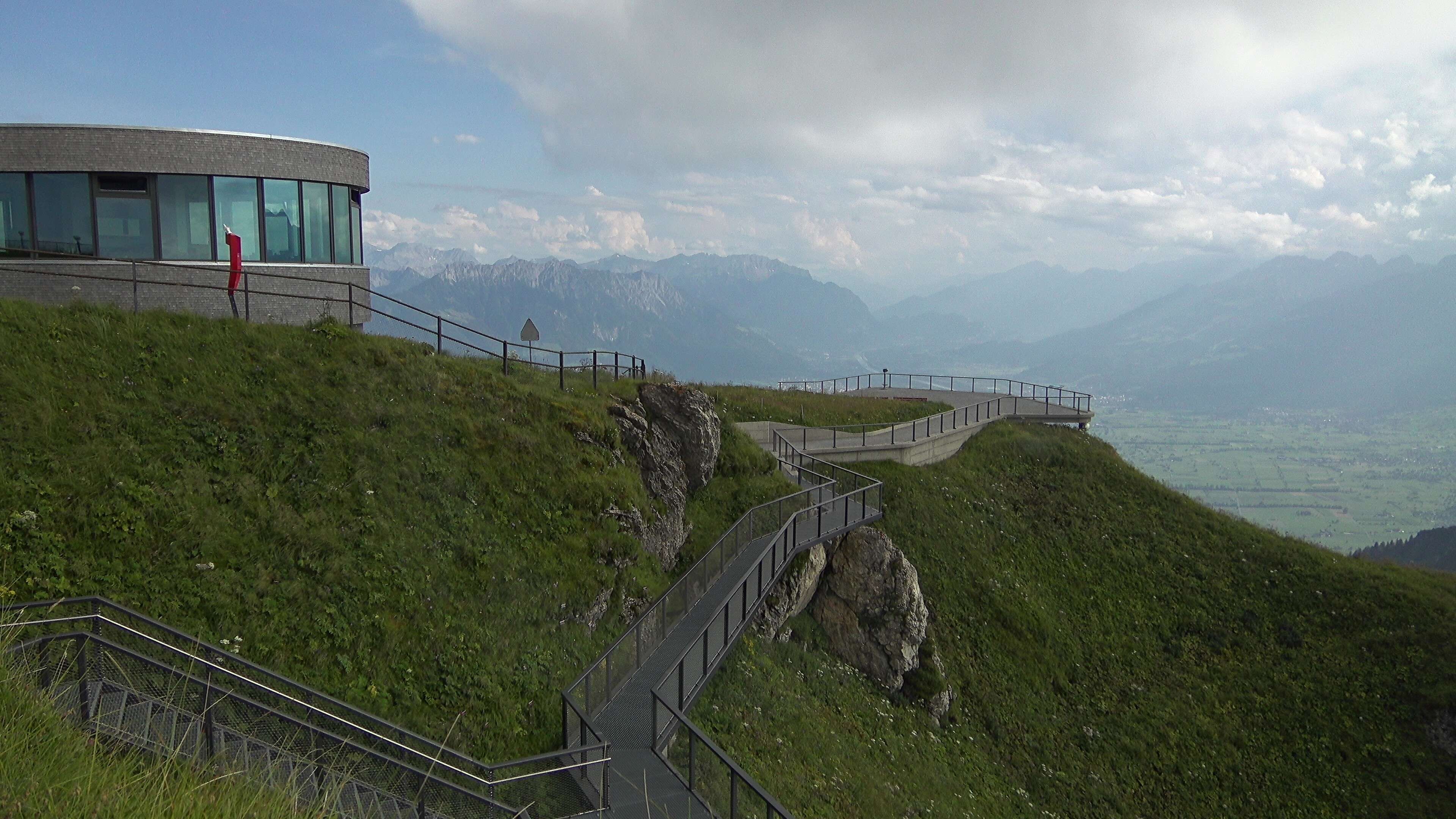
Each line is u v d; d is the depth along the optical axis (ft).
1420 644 105.09
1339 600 113.91
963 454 136.26
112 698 28.37
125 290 70.85
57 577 37.81
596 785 39.81
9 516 38.86
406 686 43.47
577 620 55.47
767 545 72.23
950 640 94.68
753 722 59.16
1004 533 116.78
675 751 46.65
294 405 54.29
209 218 74.84
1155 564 119.55
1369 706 98.32
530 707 46.98
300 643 41.47
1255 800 86.22
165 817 20.57
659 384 84.64
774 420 133.59
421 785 33.22
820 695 71.26
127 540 41.04
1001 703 89.20
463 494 56.65
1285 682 101.09
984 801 72.38
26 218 69.00
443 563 51.21
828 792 56.65
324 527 47.88
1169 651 104.63
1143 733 91.15
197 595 40.45
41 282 68.18
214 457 48.44
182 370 52.49
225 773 25.31
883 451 118.52
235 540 43.98
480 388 66.03
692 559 73.87
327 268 83.51
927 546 106.52
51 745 22.34
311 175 81.76
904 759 70.03
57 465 42.32
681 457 79.82
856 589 82.48
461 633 48.06
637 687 50.52
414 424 58.65
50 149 68.33
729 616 60.64
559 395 72.18
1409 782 89.97
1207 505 136.98
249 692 33.76
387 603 46.50
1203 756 90.12
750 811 45.29
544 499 60.85
